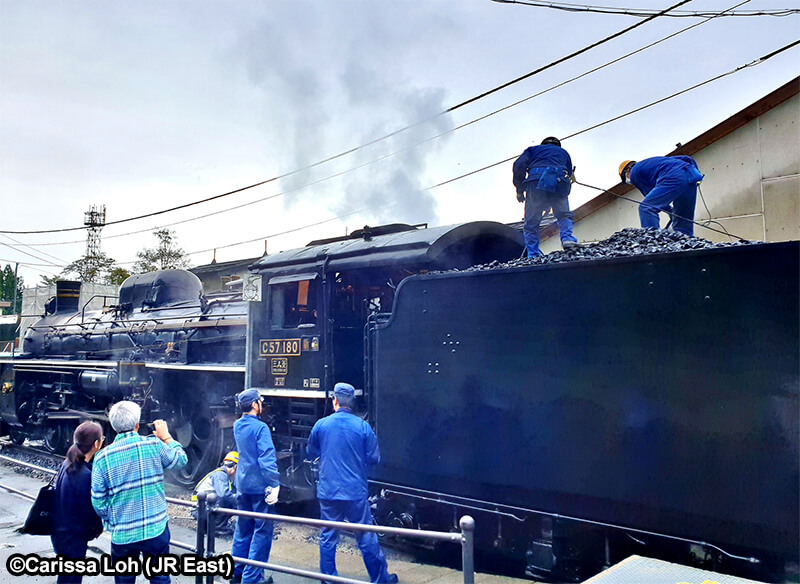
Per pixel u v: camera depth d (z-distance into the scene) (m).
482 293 5.14
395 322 5.84
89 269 46.75
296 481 7.11
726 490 3.76
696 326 3.95
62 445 12.41
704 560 3.88
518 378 4.82
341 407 5.18
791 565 3.54
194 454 9.81
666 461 4.01
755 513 3.64
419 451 5.51
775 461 3.59
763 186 9.08
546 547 4.70
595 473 4.34
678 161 6.13
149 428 10.32
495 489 4.94
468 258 6.62
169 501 5.04
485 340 5.08
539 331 4.73
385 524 5.97
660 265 4.14
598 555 4.55
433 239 6.05
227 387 9.11
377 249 6.46
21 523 7.37
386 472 5.81
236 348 9.39
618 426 4.24
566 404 4.52
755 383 3.70
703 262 3.96
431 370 5.46
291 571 4.16
